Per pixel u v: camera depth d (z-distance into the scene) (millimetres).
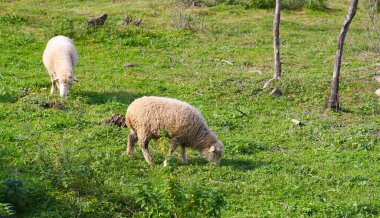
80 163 34062
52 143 40531
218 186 35406
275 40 58906
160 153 39906
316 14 98375
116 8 93562
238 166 39250
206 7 96375
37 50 69750
